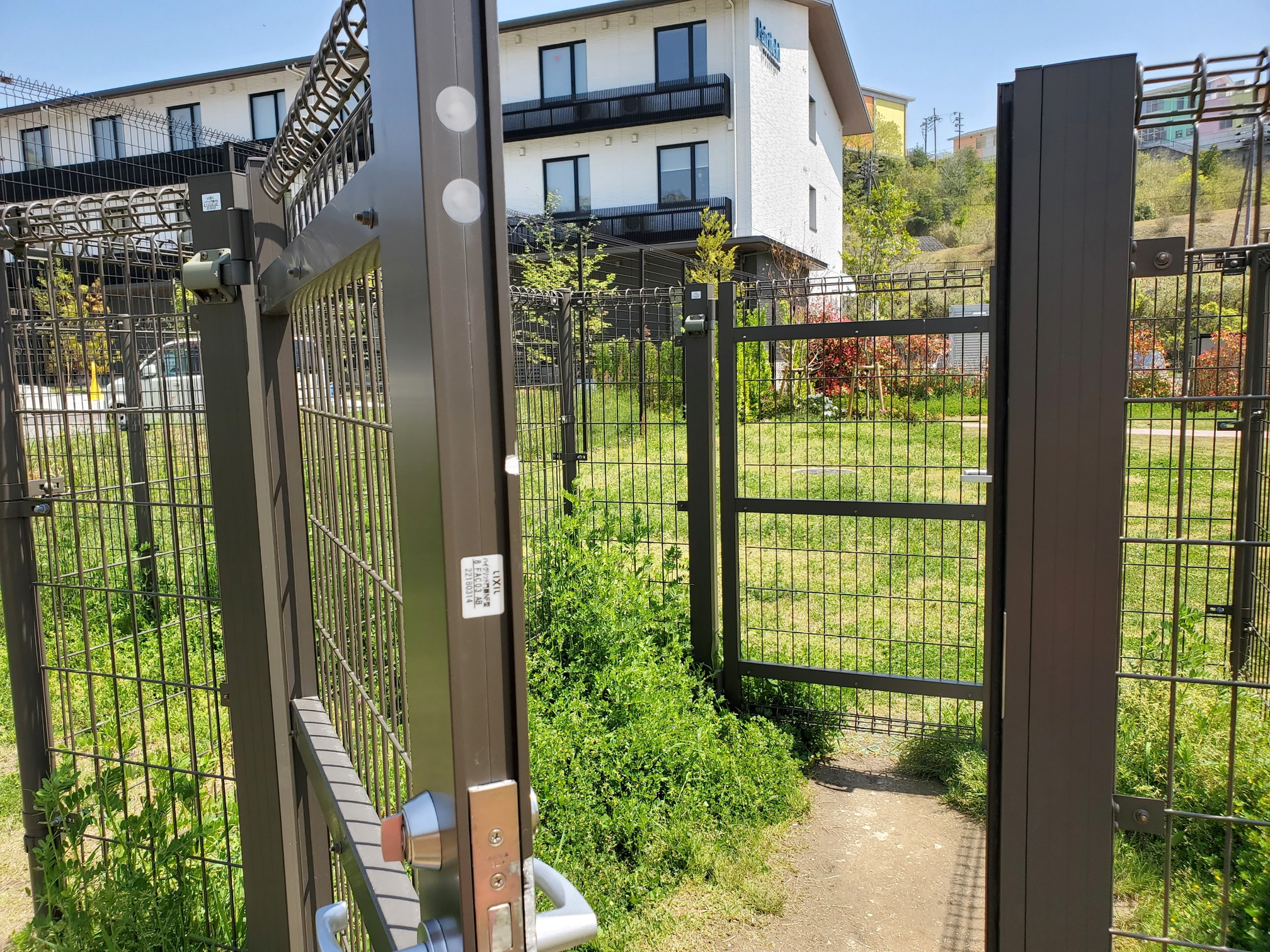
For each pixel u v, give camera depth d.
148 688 4.18
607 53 20.55
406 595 0.88
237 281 1.96
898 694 4.55
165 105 22.50
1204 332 3.42
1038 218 1.36
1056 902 1.46
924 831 3.37
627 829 3.04
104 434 3.61
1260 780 2.70
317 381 1.58
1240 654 3.53
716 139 19.98
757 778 3.49
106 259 2.65
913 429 9.57
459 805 0.78
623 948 2.66
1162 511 6.95
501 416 0.78
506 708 0.81
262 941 2.26
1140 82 1.33
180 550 2.34
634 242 20.12
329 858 2.21
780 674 4.07
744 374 4.66
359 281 1.13
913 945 2.71
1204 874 2.62
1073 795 1.43
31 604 2.63
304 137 1.39
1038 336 1.38
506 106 21.28
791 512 4.05
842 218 29.03
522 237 17.11
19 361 2.95
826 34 23.66
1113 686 1.40
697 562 4.19
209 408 2.08
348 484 1.34
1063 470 1.39
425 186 0.73
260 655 2.12
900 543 7.25
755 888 2.93
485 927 0.81
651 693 3.57
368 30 0.87
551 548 4.56
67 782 2.56
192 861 2.79
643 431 5.50
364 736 1.37
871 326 3.76
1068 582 1.40
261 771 2.17
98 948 2.41
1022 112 1.35
